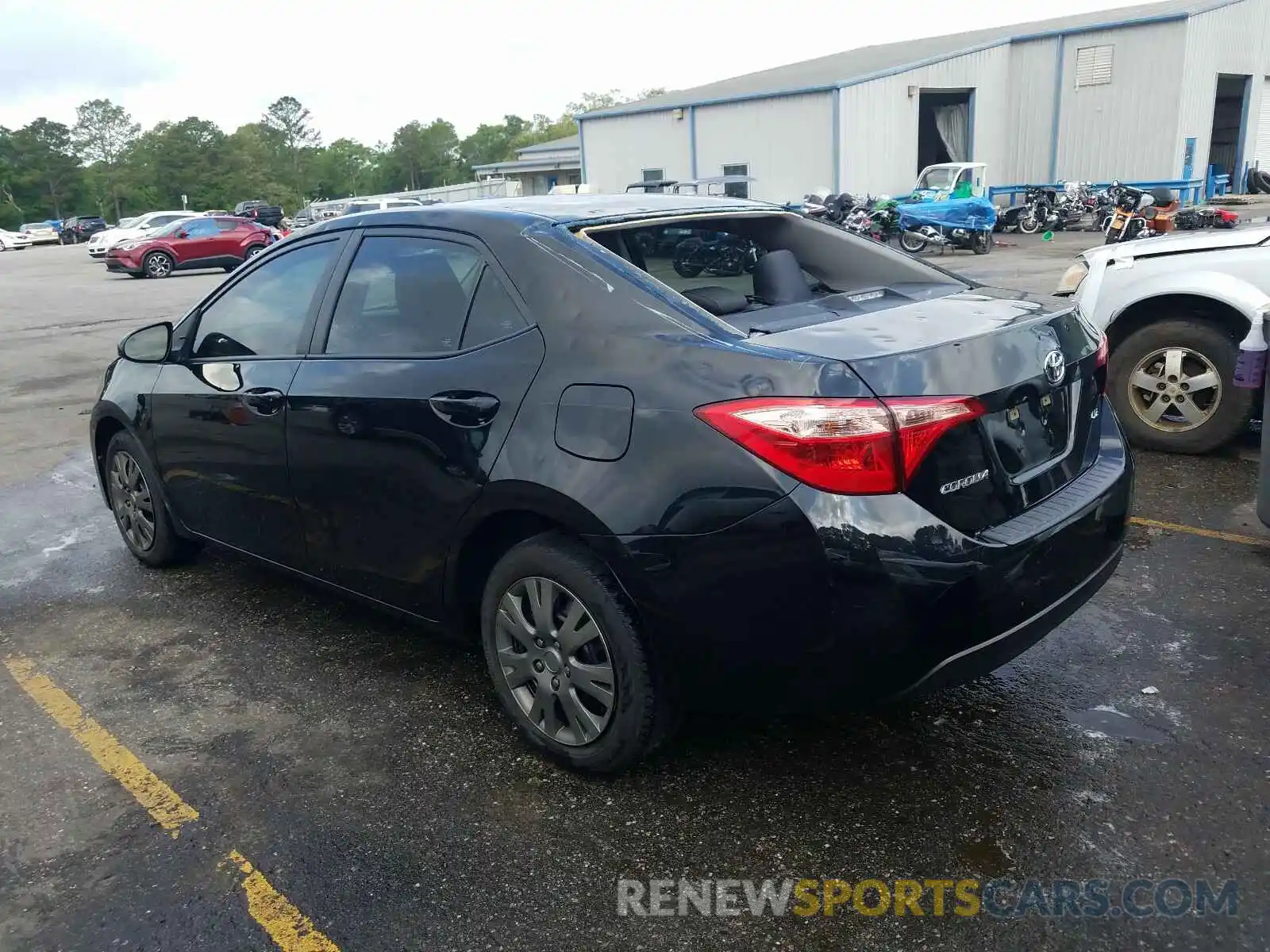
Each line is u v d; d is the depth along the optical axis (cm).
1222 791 283
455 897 255
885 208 2312
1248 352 417
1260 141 3281
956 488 253
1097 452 322
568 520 275
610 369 273
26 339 1453
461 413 300
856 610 243
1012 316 293
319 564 370
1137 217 1902
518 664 308
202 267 2731
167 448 429
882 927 240
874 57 3481
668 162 3253
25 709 358
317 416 346
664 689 278
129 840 282
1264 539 462
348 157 15788
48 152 11550
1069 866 257
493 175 6288
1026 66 3098
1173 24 2770
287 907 254
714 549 253
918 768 301
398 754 320
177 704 357
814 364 246
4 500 624
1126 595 409
